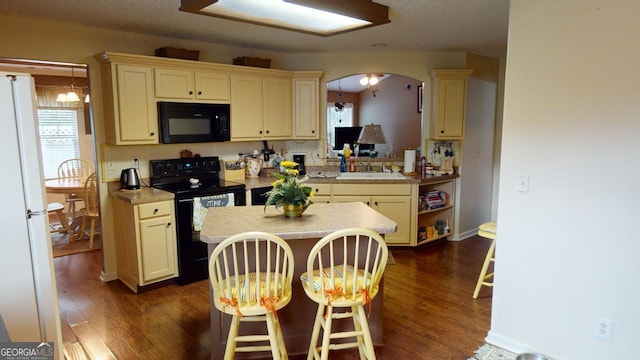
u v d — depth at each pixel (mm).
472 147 5328
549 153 2377
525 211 2514
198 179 4465
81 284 3840
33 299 2162
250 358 2615
